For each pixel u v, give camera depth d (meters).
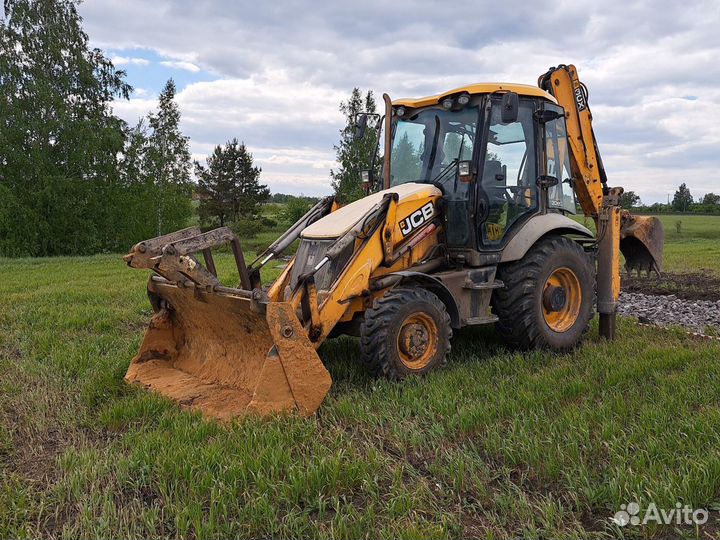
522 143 6.12
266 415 4.09
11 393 4.90
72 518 3.01
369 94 26.50
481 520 2.95
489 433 3.81
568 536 2.74
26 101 27.11
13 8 26.73
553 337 6.01
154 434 3.84
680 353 5.60
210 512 2.93
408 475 3.41
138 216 31.41
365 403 4.42
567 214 6.85
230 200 48.56
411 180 6.16
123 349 6.26
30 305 9.15
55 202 27.22
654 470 3.22
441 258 5.78
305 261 5.23
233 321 4.88
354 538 2.78
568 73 6.71
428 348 5.17
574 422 3.88
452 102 5.84
